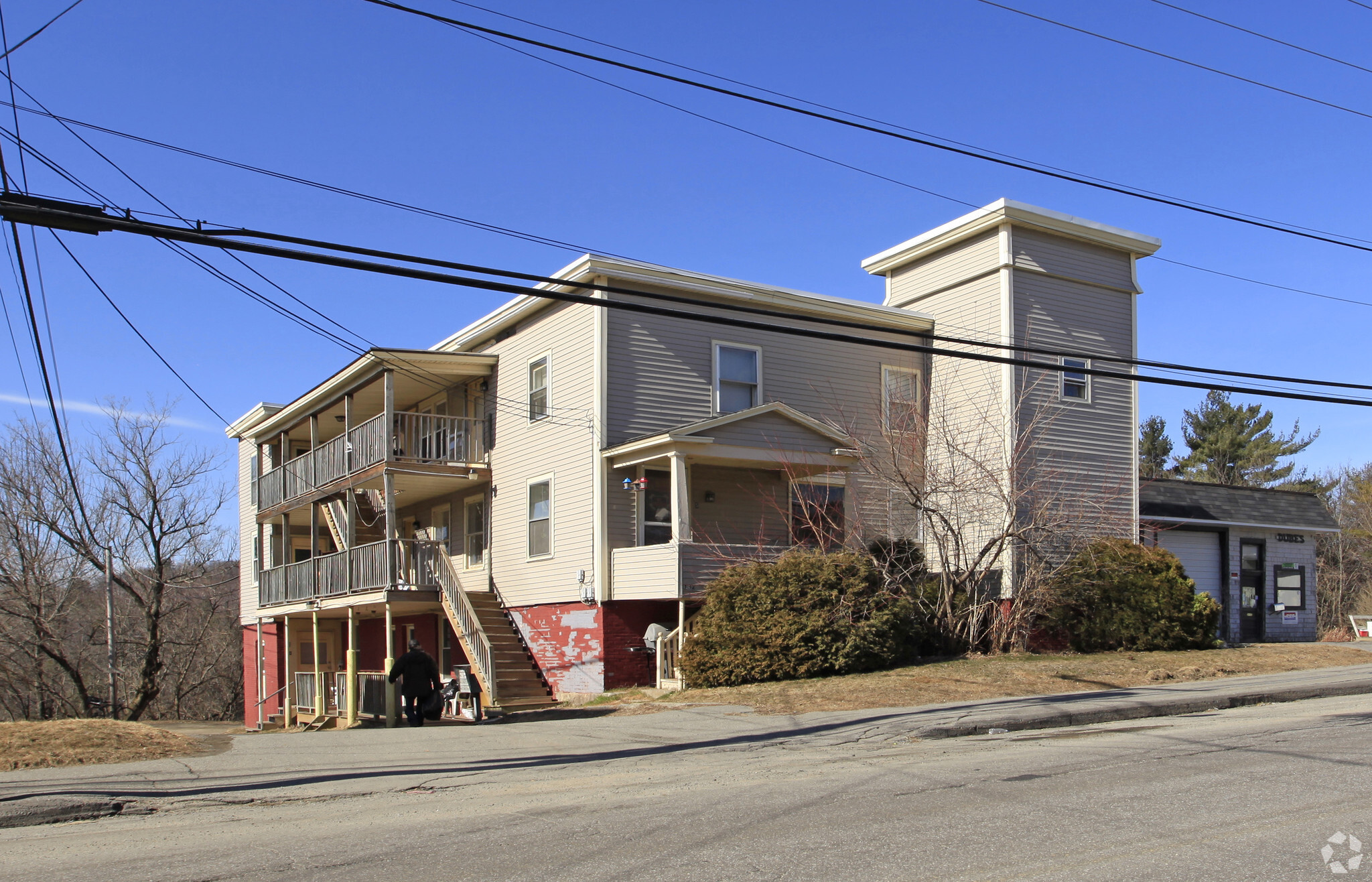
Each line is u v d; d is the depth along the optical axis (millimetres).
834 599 18859
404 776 10594
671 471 21594
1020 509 22016
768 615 18781
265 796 9617
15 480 35219
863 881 6117
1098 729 13391
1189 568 26359
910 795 8711
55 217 9336
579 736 13609
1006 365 23234
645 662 21359
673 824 7770
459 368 25109
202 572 39656
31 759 11203
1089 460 24203
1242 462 54719
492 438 25469
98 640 42250
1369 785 8703
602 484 21359
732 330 23094
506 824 7984
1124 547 22891
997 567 22172
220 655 43719
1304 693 16281
